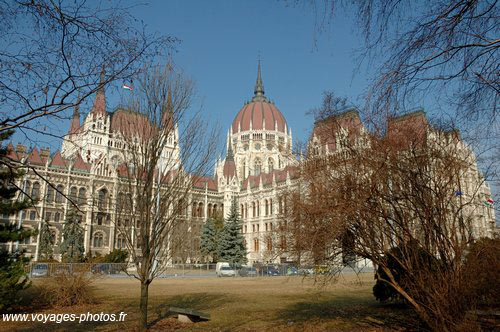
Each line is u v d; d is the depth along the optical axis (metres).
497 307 15.55
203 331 15.91
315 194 15.22
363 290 33.19
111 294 30.19
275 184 97.31
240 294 30.42
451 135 13.96
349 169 14.89
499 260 14.91
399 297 20.64
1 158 8.90
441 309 12.76
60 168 83.94
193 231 62.59
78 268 26.53
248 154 138.38
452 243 13.64
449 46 7.32
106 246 87.25
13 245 75.62
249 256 103.38
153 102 16.02
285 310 21.52
